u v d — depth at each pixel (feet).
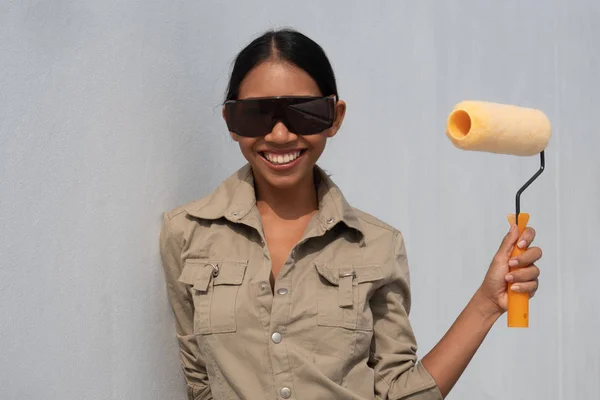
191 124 8.66
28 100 6.77
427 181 12.26
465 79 13.00
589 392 16.02
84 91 7.30
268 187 7.98
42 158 6.87
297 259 7.68
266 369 7.37
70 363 7.09
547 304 14.85
